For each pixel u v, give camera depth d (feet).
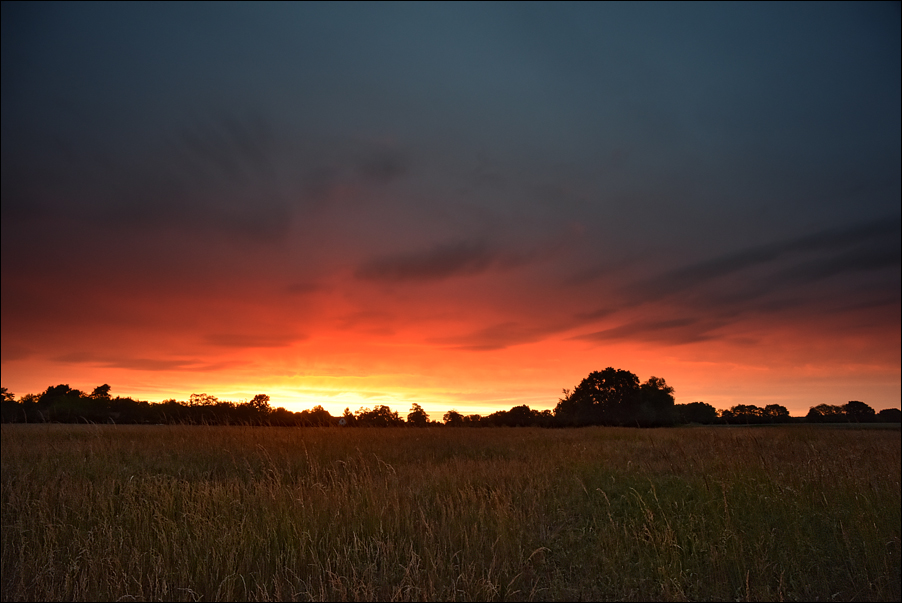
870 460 27.02
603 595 15.38
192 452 34.32
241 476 28.37
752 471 25.20
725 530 17.94
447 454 39.68
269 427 48.08
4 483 24.31
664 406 184.14
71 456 30.89
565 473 28.50
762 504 21.08
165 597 14.73
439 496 23.40
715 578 15.84
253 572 16.10
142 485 23.91
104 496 22.44
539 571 16.80
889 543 17.03
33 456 30.45
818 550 17.15
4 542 17.78
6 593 15.02
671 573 15.87
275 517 19.48
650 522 19.44
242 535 17.71
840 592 14.97
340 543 17.48
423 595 14.33
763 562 16.03
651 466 30.60
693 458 31.37
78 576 15.88
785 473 24.58
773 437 39.81
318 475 28.84
